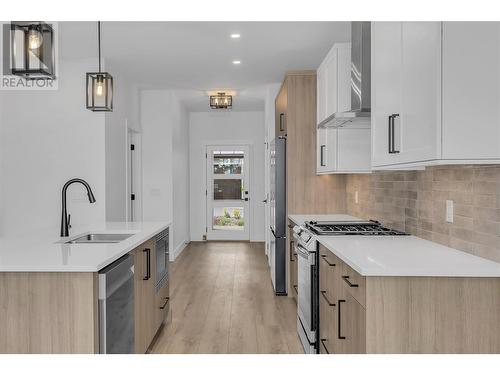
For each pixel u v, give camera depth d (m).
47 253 2.26
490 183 2.00
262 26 3.78
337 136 3.71
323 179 4.71
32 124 4.82
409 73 2.04
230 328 3.68
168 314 3.82
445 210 2.43
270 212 5.45
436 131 1.76
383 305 1.85
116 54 4.62
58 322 2.01
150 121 6.78
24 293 2.02
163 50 4.46
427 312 1.85
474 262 1.96
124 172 5.60
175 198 7.05
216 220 8.72
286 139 4.78
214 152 8.70
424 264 1.92
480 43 1.75
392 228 3.24
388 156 2.31
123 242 2.63
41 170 4.84
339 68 3.58
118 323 2.28
